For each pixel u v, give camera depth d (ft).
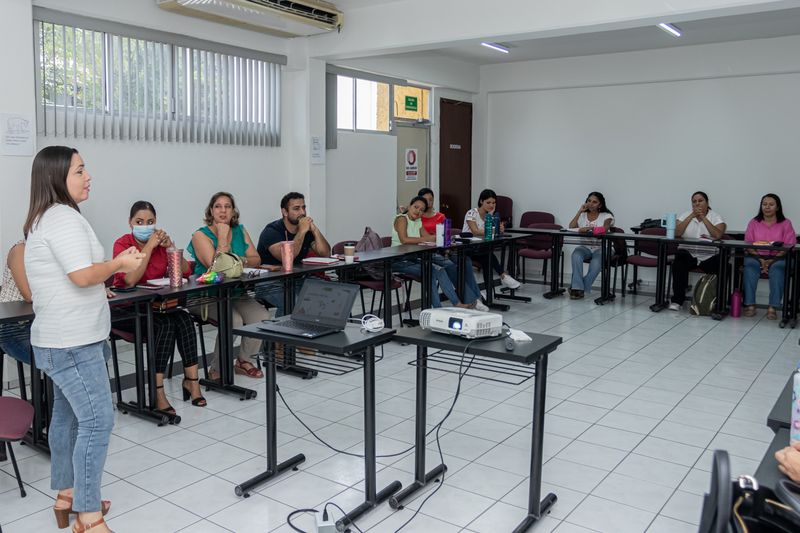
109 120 16.71
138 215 12.37
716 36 23.81
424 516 8.77
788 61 23.91
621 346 17.42
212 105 19.34
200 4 16.69
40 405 10.86
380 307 19.03
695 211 22.40
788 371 15.29
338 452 10.76
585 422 12.10
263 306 14.93
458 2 18.13
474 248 21.43
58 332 7.43
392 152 26.73
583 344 17.61
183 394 13.28
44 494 9.39
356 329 9.15
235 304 14.56
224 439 11.29
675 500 9.22
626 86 27.68
